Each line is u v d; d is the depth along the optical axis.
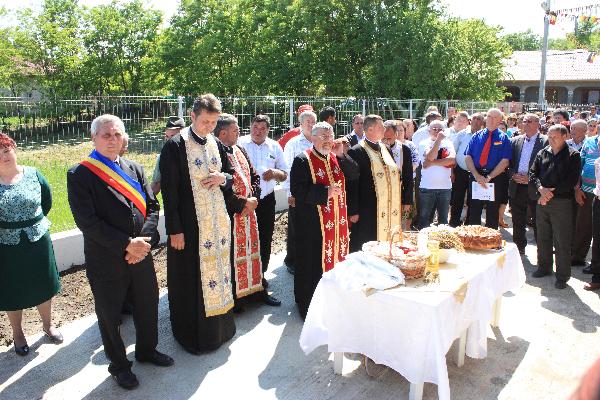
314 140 4.31
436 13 17.77
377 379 3.51
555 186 5.11
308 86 20.19
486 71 19.23
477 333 3.53
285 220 8.02
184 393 3.35
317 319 3.57
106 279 3.27
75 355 3.82
